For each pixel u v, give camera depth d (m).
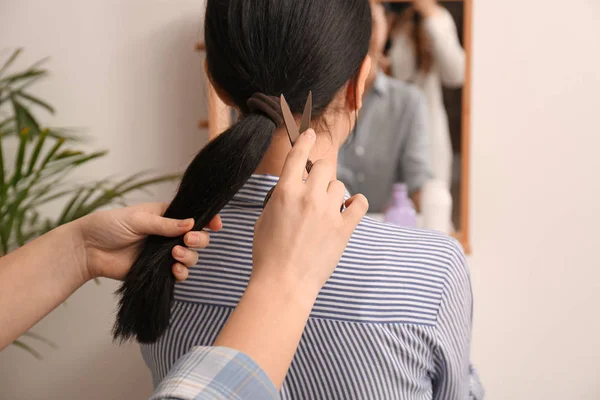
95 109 1.49
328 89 0.60
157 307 0.57
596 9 1.43
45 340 1.57
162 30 1.45
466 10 1.41
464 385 0.69
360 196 0.48
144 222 0.60
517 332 1.57
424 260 0.62
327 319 0.59
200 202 0.56
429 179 1.46
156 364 0.68
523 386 1.59
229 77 0.62
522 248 1.54
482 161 1.50
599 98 1.46
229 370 0.40
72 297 1.56
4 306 0.63
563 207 1.52
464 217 1.47
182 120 1.48
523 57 1.45
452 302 0.63
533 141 1.49
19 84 1.47
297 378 0.60
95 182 1.52
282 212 0.44
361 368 0.59
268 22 0.59
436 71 1.43
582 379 1.58
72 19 1.45
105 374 1.59
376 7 1.41
